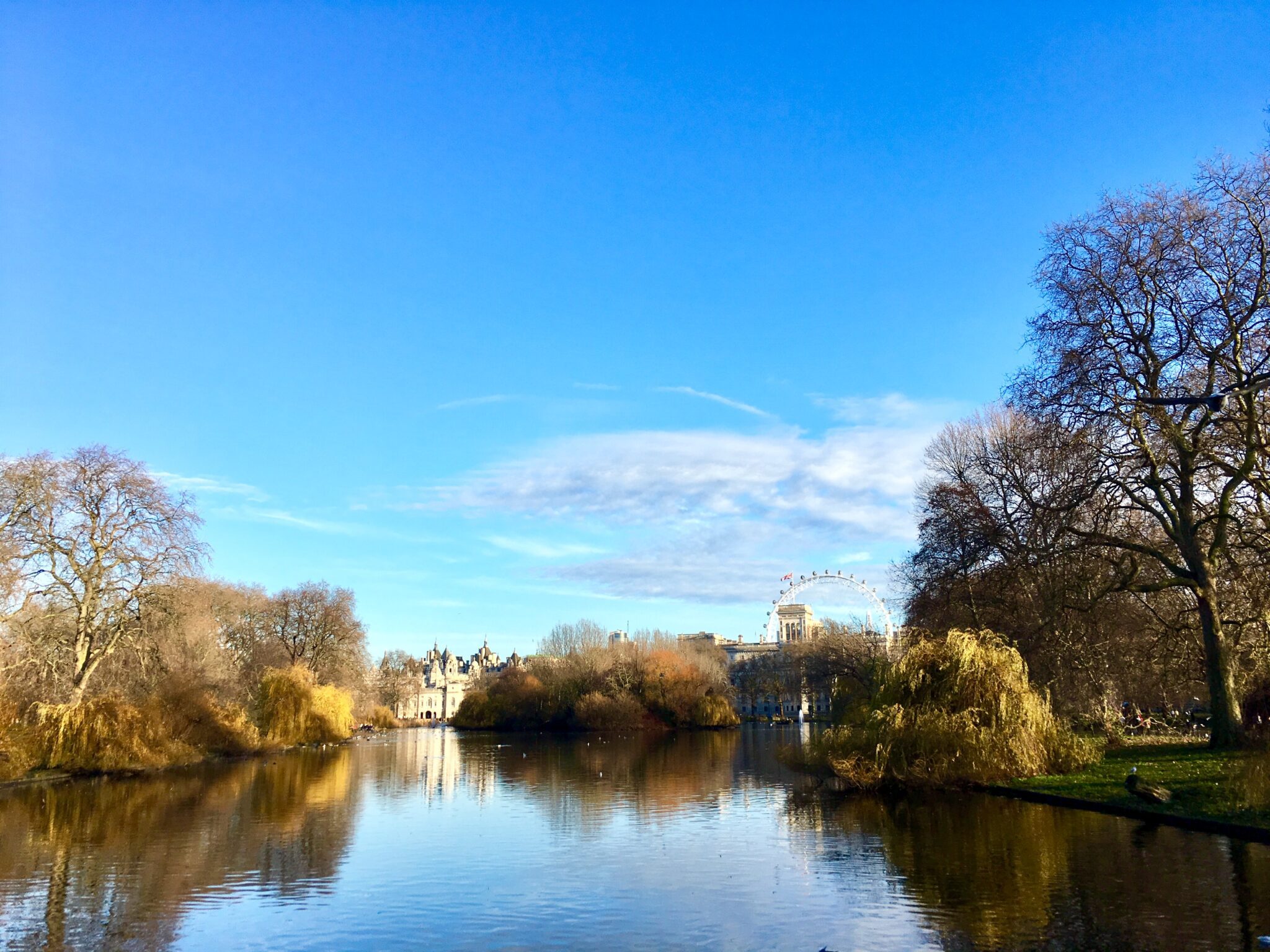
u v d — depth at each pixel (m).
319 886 21.12
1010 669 35.22
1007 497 51.66
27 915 18.39
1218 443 36.59
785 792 39.38
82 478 51.53
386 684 158.25
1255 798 23.94
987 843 23.69
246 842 27.27
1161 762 33.53
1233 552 42.25
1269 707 40.72
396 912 18.56
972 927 16.02
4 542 46.31
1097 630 44.72
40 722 46.31
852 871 21.38
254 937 16.73
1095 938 15.00
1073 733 36.59
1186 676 49.28
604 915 18.12
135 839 27.81
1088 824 25.67
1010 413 59.09
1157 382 36.72
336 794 41.00
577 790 42.81
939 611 52.03
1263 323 34.84
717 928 16.91
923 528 53.72
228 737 64.44
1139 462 37.78
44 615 49.50
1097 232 37.81
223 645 81.56
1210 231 35.47
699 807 35.19
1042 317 39.44
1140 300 37.00
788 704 193.75
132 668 56.19
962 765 34.06
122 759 48.62
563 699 131.25
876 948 15.23
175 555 54.12
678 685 128.50
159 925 17.64
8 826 30.39
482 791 42.53
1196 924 15.47
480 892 20.36
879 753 35.28
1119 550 44.06
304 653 91.50
